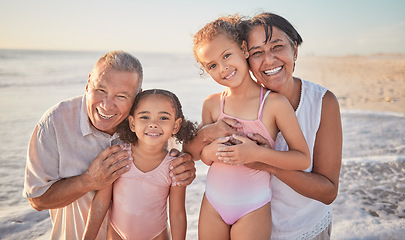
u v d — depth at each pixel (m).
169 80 22.72
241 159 2.06
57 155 2.32
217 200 2.27
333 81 21.16
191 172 2.39
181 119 2.46
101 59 2.27
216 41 2.26
